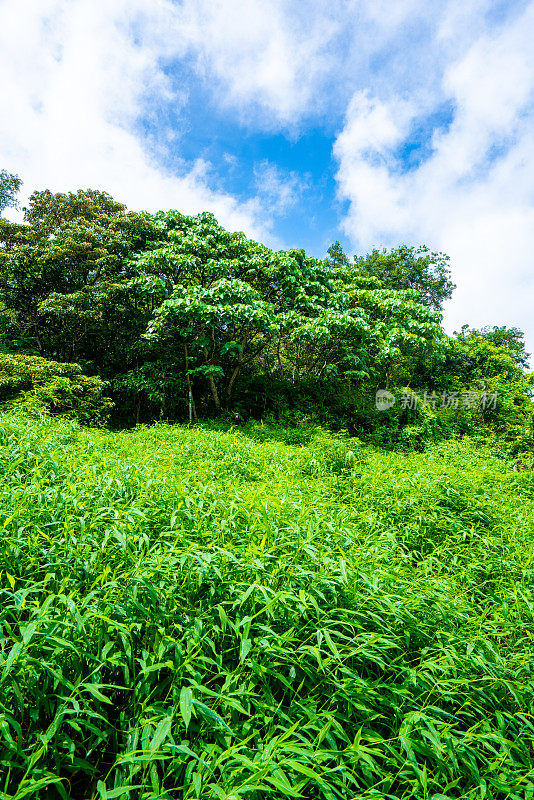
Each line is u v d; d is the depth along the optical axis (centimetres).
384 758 158
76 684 153
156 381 1134
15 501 269
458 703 193
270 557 237
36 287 1172
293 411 1203
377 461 657
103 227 1239
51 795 136
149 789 140
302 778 147
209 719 157
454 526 414
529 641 246
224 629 184
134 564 226
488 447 1095
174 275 1145
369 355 1323
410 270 2044
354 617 216
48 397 845
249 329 1210
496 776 159
